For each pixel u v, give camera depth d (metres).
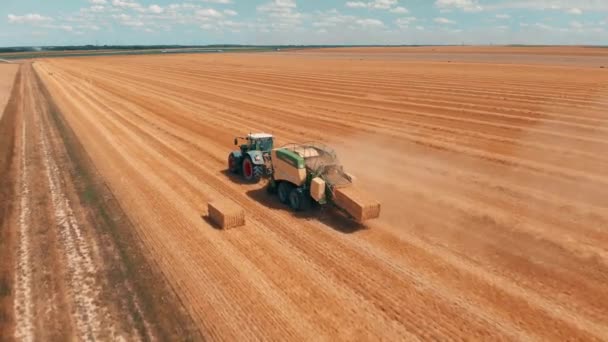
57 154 19.08
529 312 7.96
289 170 12.90
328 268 9.48
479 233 11.39
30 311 7.96
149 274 9.19
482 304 8.19
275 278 9.05
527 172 16.53
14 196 13.84
